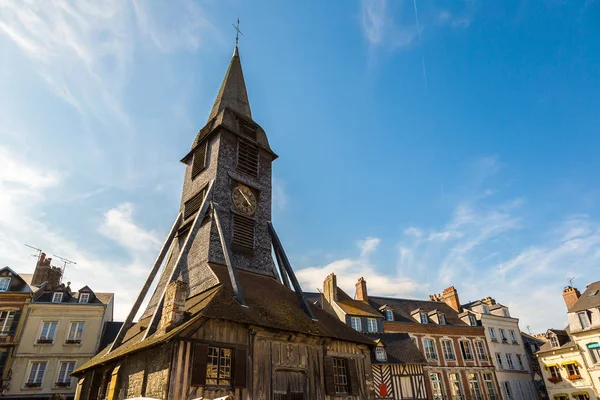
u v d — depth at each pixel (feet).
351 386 43.86
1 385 71.61
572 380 97.14
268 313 41.50
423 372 79.20
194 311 37.50
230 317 35.96
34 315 80.74
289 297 51.72
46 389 74.49
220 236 49.14
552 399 101.76
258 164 64.75
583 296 103.45
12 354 75.31
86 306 84.17
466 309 121.70
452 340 103.65
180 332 32.60
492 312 122.42
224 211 54.54
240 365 35.70
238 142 63.26
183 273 52.44
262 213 60.64
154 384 32.73
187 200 60.90
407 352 83.25
